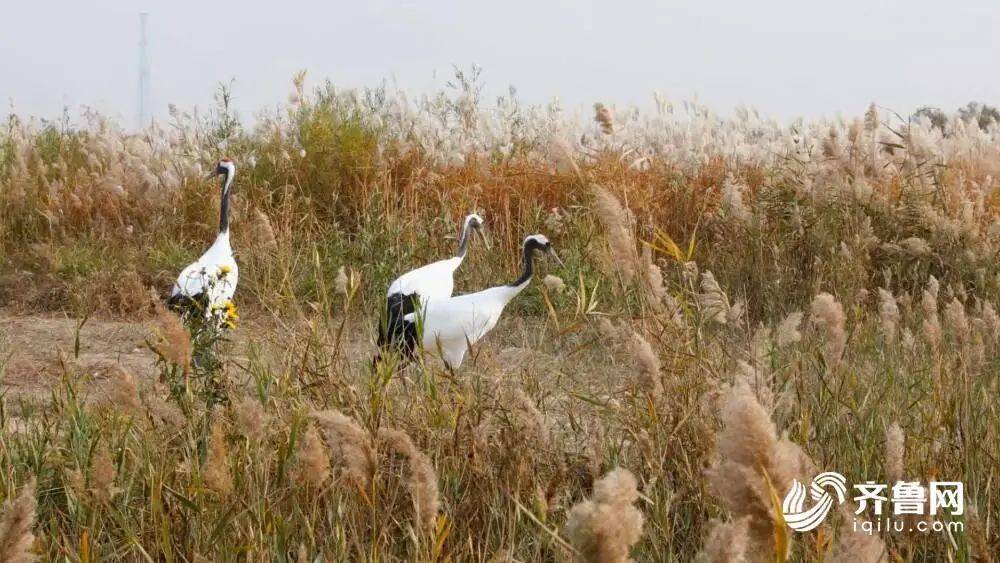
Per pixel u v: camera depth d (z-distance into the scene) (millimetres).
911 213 18672
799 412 8047
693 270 9492
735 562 3461
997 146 21344
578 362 11211
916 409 8898
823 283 17188
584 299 10648
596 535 3338
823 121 22734
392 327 13680
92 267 19922
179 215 22891
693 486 7594
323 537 7312
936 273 18062
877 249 18609
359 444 5891
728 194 18500
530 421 8148
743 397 3582
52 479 8578
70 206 23219
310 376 9117
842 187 19031
